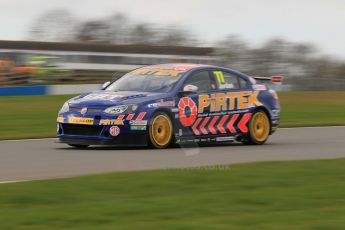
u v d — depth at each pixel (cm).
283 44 10675
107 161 1888
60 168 1748
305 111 4872
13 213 1131
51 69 9188
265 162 1825
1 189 1356
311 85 10156
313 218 1127
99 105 2133
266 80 2597
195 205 1229
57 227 1033
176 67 2367
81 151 2133
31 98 6353
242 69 10888
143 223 1070
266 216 1139
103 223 1069
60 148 2230
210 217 1134
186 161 1909
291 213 1170
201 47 12212
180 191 1388
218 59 11169
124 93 2216
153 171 1633
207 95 2311
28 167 1764
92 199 1285
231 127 2378
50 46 10969
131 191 1372
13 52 9519
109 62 11538
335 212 1184
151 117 2150
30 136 2680
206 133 2300
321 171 1678
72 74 9350
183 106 2239
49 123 3525
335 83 10100
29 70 8806
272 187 1453
